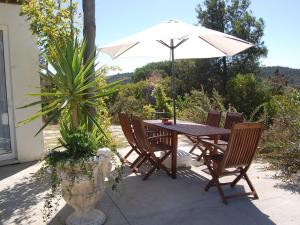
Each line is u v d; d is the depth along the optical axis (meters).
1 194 4.11
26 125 5.68
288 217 3.38
